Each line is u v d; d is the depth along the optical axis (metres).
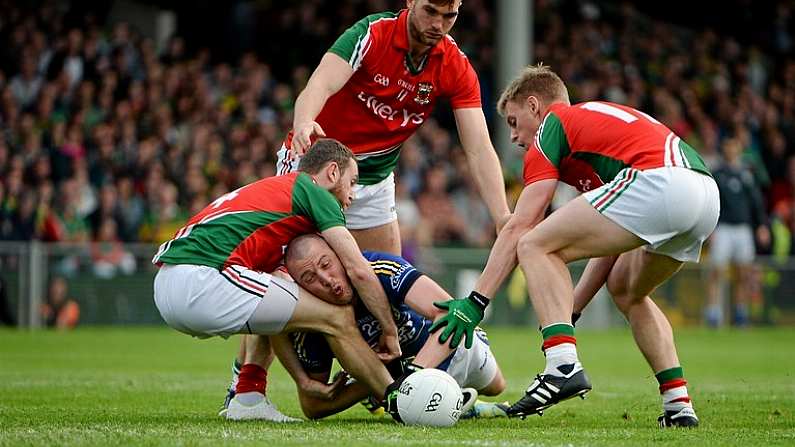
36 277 53.66
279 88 69.56
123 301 55.28
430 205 63.44
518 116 20.83
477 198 65.81
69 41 65.12
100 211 56.75
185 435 17.06
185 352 42.94
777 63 96.31
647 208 18.70
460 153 68.19
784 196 73.31
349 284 19.28
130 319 55.50
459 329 19.64
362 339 19.47
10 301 53.41
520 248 19.52
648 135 19.17
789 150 77.94
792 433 18.58
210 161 61.44
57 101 62.50
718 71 88.12
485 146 23.31
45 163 57.50
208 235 19.17
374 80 22.80
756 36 99.06
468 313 19.69
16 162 55.41
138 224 57.47
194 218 19.67
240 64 76.38
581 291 21.08
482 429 18.67
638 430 18.92
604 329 62.44
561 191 57.97
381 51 22.50
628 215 18.80
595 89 77.38
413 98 23.17
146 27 83.31
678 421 19.98
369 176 24.09
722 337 55.78
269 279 19.08
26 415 21.00
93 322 54.78
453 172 67.44
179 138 64.38
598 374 34.94
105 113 62.91
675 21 102.50
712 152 68.00
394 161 24.44
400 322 20.42
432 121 71.06
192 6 83.31
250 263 19.23
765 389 28.83
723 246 61.12
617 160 19.19
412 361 19.94
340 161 20.14
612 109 19.66
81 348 43.62
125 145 60.56
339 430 18.06
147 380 30.30
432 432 17.94
